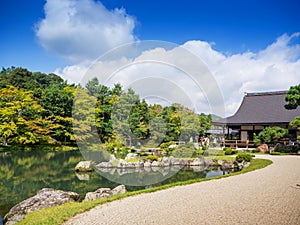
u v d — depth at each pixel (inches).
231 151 606.2
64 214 161.6
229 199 192.4
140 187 304.0
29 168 443.2
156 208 172.4
